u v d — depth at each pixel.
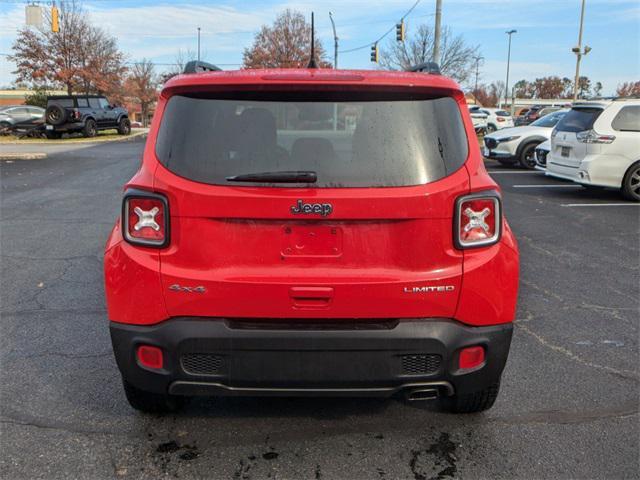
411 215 2.65
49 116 26.78
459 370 2.79
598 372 3.98
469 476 2.83
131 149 22.50
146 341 2.75
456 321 2.75
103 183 13.30
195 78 2.77
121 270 2.75
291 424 3.31
